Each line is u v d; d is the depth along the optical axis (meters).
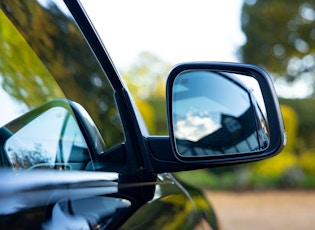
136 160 2.10
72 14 2.17
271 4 14.48
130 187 1.95
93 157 1.99
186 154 2.12
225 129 2.17
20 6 2.05
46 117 1.90
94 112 2.17
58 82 2.08
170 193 2.35
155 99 14.67
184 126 2.15
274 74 15.02
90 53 2.19
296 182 12.97
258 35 14.73
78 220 1.47
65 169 1.84
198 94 2.21
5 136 1.72
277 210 10.46
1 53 1.86
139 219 1.82
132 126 2.11
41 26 2.12
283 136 2.20
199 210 2.68
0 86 1.79
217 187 13.02
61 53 2.15
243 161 2.15
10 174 1.30
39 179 1.37
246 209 10.60
